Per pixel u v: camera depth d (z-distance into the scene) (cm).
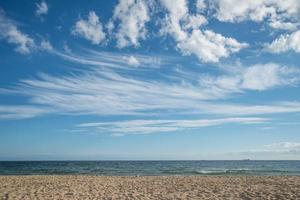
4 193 1315
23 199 1169
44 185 1633
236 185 1598
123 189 1479
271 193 1266
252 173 3322
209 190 1414
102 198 1208
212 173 3362
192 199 1175
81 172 3881
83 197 1228
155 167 5578
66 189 1468
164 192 1368
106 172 3853
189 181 1844
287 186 1510
